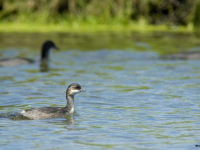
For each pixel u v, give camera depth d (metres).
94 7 37.09
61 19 37.38
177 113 13.92
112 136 11.66
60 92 17.02
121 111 14.20
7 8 37.47
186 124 12.76
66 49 27.95
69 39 31.72
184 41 31.19
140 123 12.84
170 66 22.89
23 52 27.22
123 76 20.22
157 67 22.59
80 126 12.56
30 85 18.33
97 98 15.96
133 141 11.27
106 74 20.73
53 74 20.91
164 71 21.47
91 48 28.30
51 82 18.98
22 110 14.27
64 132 11.98
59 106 14.92
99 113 13.97
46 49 25.02
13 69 22.36
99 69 22.08
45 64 23.83
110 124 12.75
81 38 32.25
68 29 36.56
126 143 11.11
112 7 37.22
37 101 15.56
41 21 37.19
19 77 20.20
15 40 31.20
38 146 10.84
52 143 11.07
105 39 31.84
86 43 30.11
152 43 30.27
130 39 31.95
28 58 24.86
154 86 17.98
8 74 20.98
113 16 37.47
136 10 37.53
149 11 38.06
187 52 25.64
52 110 13.70
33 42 30.48
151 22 38.16
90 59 24.98
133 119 13.27
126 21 37.38
